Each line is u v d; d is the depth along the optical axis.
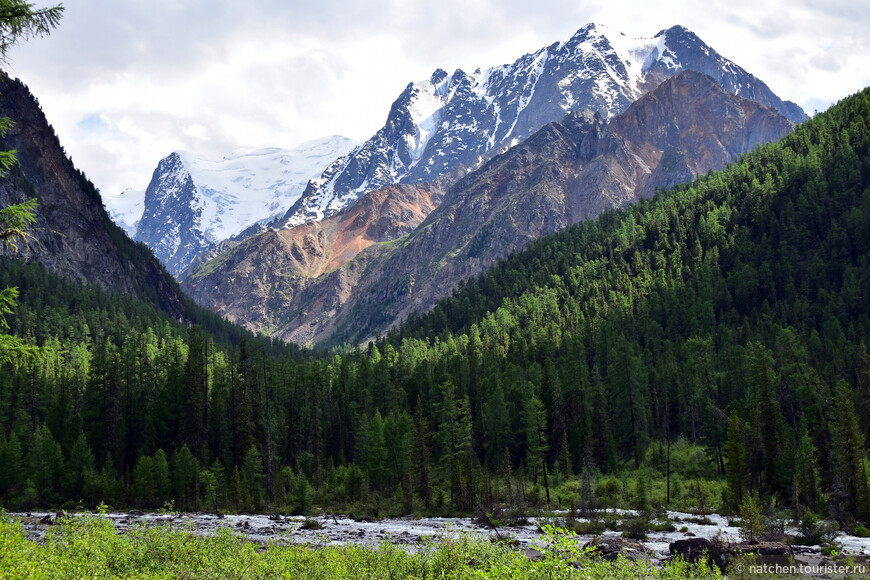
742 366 120.19
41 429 104.69
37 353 23.92
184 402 113.62
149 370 132.25
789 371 109.38
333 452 124.50
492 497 87.94
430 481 93.88
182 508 89.94
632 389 116.94
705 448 106.81
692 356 134.62
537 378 131.25
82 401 124.31
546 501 86.56
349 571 27.58
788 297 159.38
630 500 83.06
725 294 168.62
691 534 56.91
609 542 44.84
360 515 77.88
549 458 112.81
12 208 22.84
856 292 148.00
